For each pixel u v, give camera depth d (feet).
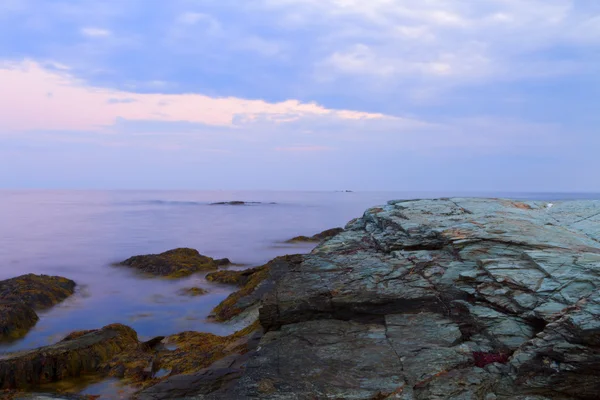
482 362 31.53
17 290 76.74
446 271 43.06
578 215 53.98
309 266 49.80
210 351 47.80
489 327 34.83
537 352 29.81
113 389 41.88
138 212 368.27
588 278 35.14
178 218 305.32
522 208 60.80
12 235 190.80
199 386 35.65
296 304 41.73
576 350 28.60
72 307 75.92
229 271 97.81
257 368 32.73
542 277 37.29
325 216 334.65
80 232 207.51
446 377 29.94
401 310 40.40
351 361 32.83
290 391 29.53
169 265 104.88
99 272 108.88
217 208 444.96
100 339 50.01
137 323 66.80
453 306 39.04
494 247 45.11
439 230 50.49
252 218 311.47
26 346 57.16
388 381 29.96
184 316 70.13
